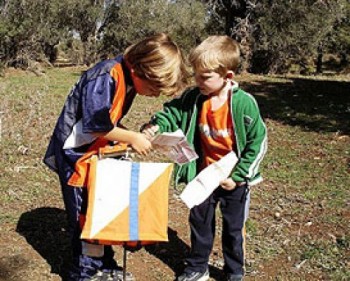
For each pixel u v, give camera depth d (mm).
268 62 21625
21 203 4801
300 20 20047
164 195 2834
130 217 2809
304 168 6387
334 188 5555
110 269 3350
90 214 2816
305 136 8414
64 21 23094
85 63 25141
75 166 3020
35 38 20781
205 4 21500
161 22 24812
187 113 3252
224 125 3141
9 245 3969
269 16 19922
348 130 8898
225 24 21656
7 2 19797
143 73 2818
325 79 19016
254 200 5156
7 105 9586
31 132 7543
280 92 14539
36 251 3898
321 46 23797
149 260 3846
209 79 2990
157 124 3225
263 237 4262
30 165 5930
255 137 3102
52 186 5297
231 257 3430
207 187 3064
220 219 4562
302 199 5188
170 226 4441
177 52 2836
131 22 24734
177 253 3973
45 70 21281
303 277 3648
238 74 19844
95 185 2842
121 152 3074
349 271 3711
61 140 3066
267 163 6594
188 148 2973
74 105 3018
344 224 4562
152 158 6570
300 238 4258
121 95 2941
